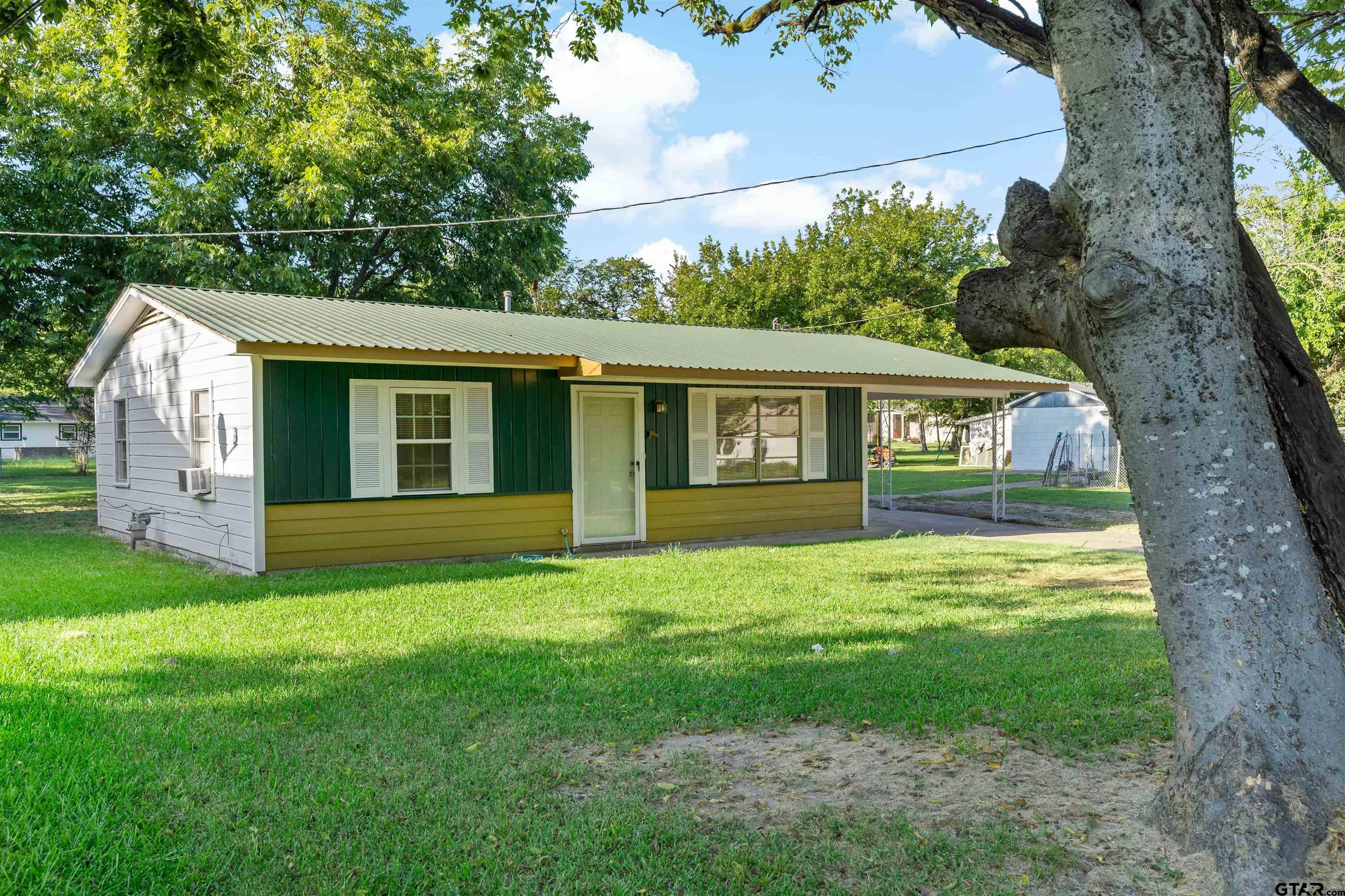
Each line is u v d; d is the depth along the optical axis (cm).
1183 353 293
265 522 1025
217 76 867
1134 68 299
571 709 494
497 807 361
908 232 3512
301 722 471
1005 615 766
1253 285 332
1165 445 298
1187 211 295
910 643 658
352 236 2242
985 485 2670
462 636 685
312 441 1059
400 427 1127
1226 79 306
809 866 312
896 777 395
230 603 827
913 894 294
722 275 3775
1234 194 309
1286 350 326
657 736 457
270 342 952
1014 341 381
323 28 2022
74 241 1906
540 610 793
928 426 5531
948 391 1569
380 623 731
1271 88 383
